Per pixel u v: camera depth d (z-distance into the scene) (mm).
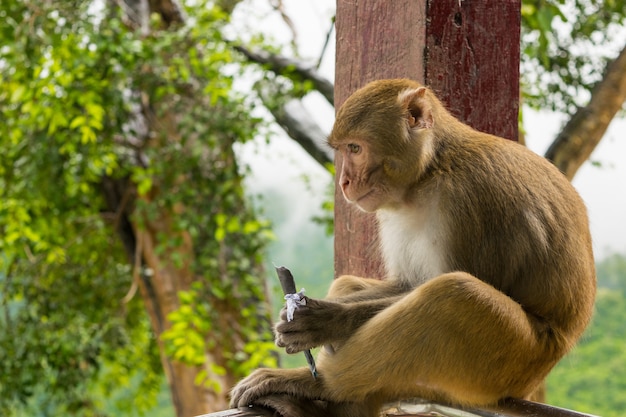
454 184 3951
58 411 12547
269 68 10766
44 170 10297
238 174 11141
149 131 11180
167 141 10812
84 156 10141
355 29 4559
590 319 4227
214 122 10164
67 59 9219
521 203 3916
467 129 4164
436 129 4066
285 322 3867
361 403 3945
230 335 11375
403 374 3740
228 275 11445
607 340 19641
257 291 11469
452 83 4312
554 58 9984
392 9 4367
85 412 12633
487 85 4410
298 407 3943
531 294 3959
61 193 10609
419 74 4246
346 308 3926
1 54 9867
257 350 10711
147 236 11539
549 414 3674
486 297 3672
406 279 4309
